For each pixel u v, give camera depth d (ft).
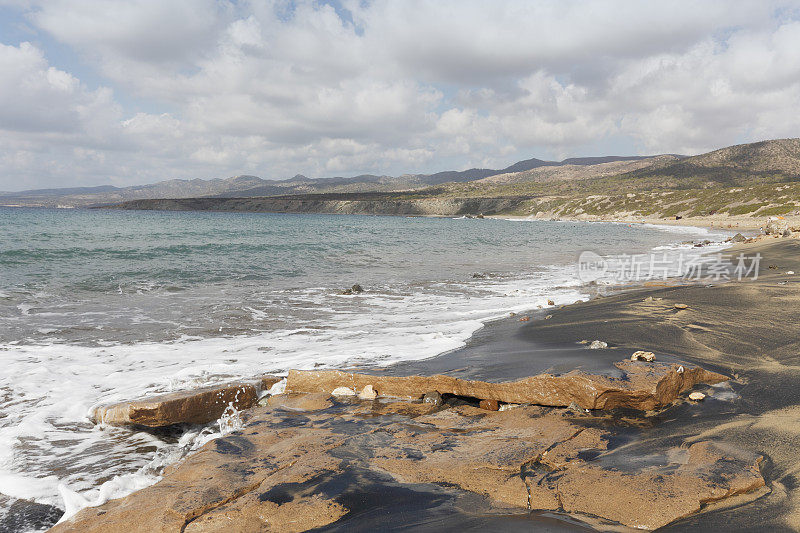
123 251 90.84
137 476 15.17
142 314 41.16
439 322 37.47
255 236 148.87
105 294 50.34
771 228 155.94
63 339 32.48
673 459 13.00
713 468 12.07
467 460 13.62
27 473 15.46
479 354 25.76
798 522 9.60
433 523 10.50
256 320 39.06
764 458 12.65
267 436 16.46
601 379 18.10
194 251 96.32
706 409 17.13
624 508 10.62
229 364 26.25
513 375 20.42
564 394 18.37
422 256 98.78
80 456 16.85
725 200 329.72
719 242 125.18
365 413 19.03
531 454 13.76
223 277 63.52
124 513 11.62
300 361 26.63
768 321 29.58
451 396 21.02
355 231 198.70
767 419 15.37
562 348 25.62
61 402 21.26
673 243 137.59
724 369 21.58
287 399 21.30
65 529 11.16
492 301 47.55
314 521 10.82
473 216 574.56
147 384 23.17
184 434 18.98
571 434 15.31
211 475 13.33
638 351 22.72
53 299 46.91
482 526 10.24
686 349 24.77
